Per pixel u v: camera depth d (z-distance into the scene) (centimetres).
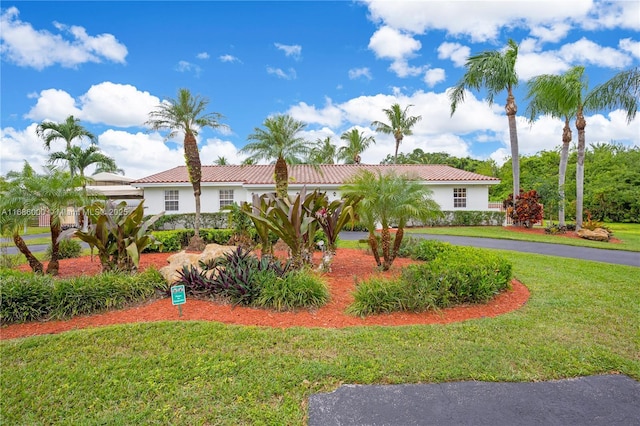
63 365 343
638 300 554
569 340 396
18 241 655
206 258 688
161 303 527
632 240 1462
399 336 404
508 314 488
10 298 461
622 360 346
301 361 344
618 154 2850
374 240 709
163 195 2009
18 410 278
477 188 2102
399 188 671
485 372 324
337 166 2448
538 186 1822
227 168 2361
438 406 274
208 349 372
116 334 409
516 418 260
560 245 1283
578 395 290
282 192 1270
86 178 720
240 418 262
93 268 776
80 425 259
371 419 259
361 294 493
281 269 579
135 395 293
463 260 604
